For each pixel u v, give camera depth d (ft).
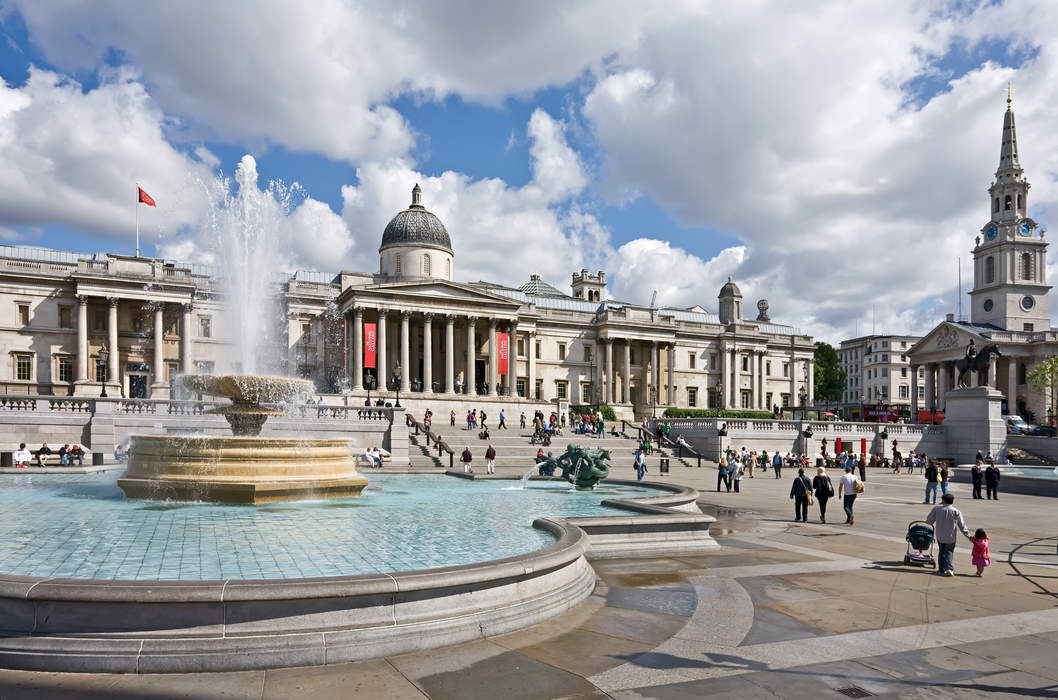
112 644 25.16
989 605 39.22
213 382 72.43
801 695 25.25
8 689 23.40
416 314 248.73
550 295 361.92
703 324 338.54
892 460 201.57
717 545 54.24
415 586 28.53
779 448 208.64
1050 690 26.30
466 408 238.48
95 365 222.28
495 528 50.44
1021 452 202.80
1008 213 368.89
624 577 43.86
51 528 47.21
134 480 62.95
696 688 25.59
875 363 516.32
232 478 62.54
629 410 288.51
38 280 217.97
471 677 25.90
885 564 50.88
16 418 124.16
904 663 29.07
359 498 69.72
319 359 258.16
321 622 27.25
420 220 273.33
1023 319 359.46
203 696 23.34
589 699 24.23
